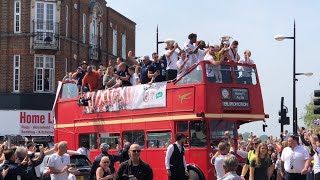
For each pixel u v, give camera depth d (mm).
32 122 43562
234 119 21531
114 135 24469
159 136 22297
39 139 43688
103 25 52812
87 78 26328
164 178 21844
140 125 23141
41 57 44250
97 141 25438
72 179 15938
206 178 20516
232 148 19828
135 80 24453
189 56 21797
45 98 43906
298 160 17594
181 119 21438
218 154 17328
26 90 43719
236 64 22062
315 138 18438
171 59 22562
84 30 48969
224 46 22000
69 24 46188
